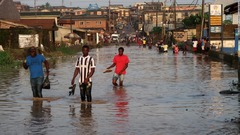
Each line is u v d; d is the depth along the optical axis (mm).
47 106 16078
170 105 16375
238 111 14969
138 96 18922
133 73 30438
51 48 57844
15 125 12688
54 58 51344
